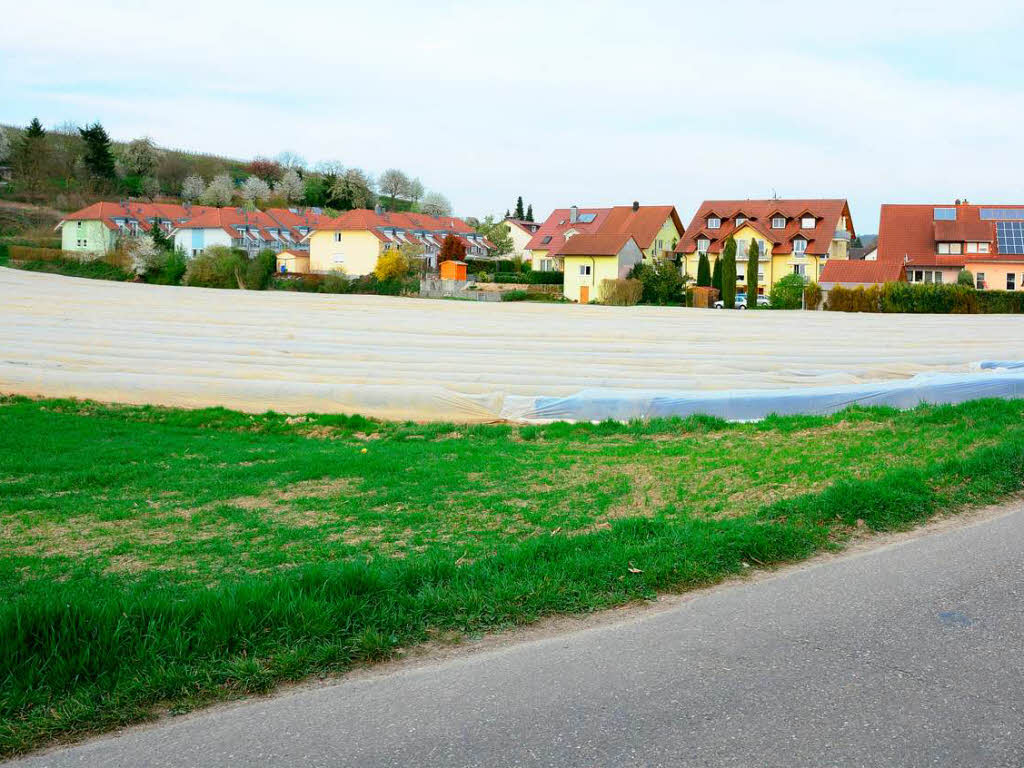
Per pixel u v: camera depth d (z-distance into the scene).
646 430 14.14
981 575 6.57
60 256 67.12
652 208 78.94
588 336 31.31
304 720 4.71
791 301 52.62
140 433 17.02
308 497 10.71
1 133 110.06
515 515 9.02
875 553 7.18
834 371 20.81
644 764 4.15
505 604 6.06
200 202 111.25
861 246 104.75
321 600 5.88
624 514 8.77
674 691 4.87
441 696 4.92
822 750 4.23
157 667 5.14
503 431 15.47
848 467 9.95
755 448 11.65
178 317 37.34
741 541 7.14
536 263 83.00
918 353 25.56
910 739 4.32
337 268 73.31
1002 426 11.85
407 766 4.20
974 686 4.85
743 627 5.74
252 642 5.48
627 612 6.14
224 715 4.80
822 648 5.38
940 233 63.03
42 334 30.28
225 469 13.02
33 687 5.02
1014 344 28.70
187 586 7.04
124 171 115.50
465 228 102.50
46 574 7.70
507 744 4.37
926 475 9.12
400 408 17.86
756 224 69.81
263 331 32.19
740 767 4.11
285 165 136.75
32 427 17.34
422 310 43.44
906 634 5.55
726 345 28.59
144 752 4.43
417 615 5.95
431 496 10.09
